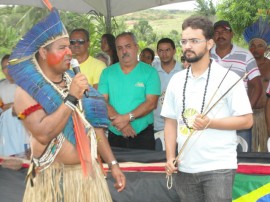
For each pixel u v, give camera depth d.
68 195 2.55
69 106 2.35
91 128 2.58
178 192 2.96
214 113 2.78
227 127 2.71
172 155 2.94
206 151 2.78
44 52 2.48
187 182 2.87
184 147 2.81
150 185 3.80
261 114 5.43
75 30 5.18
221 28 4.89
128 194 3.79
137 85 4.66
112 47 6.69
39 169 2.55
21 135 4.70
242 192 3.60
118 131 4.75
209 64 2.82
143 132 4.72
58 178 2.55
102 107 2.70
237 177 3.64
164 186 3.77
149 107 4.63
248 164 3.80
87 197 2.56
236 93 2.76
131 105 4.66
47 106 2.42
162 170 3.99
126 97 4.67
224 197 2.74
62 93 2.47
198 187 2.86
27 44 2.47
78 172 2.58
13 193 3.77
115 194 3.79
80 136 2.52
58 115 2.34
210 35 2.78
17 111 2.46
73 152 2.55
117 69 4.74
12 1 7.59
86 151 2.52
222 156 2.78
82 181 2.57
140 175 3.91
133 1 7.67
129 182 3.83
